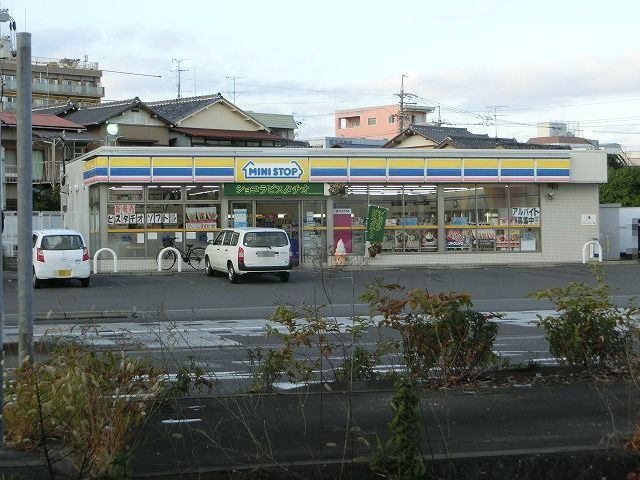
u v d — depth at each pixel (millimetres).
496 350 12844
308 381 8492
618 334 8875
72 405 5621
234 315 18922
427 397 7754
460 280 28078
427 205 34375
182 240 32094
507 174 34406
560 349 8938
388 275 29547
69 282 27344
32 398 6000
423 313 8633
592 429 6559
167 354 11516
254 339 14492
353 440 6090
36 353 8477
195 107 53938
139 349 8914
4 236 33406
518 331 15523
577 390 8039
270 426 6691
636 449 5867
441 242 34406
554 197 35250
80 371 6020
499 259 34875
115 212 31484
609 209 37281
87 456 5379
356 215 33812
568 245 35406
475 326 8547
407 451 5281
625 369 8609
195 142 53094
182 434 6395
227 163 32219
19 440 5930
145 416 6547
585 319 8922
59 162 46562
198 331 15703
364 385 8414
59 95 85062
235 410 7238
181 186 32125
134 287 25875
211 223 32375
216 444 6023
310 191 33125
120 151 31156
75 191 35812
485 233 34812
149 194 31812
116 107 52062
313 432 6500
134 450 5832
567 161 34750
